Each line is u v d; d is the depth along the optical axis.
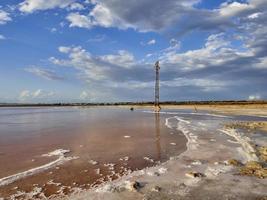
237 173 8.34
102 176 8.42
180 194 6.68
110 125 24.11
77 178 8.23
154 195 6.62
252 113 42.34
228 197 6.45
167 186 7.26
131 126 23.05
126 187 7.19
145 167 9.46
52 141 15.07
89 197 6.61
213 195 6.58
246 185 7.25
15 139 15.92
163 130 19.91
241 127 20.83
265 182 7.46
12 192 7.09
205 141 14.52
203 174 8.30
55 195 6.84
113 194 6.74
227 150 12.02
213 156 10.84
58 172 8.88
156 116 37.44
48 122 28.34
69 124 25.55
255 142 13.98
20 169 9.33
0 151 12.35
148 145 13.66
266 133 17.47
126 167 9.48
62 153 11.81
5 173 8.83
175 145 13.59
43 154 11.67
